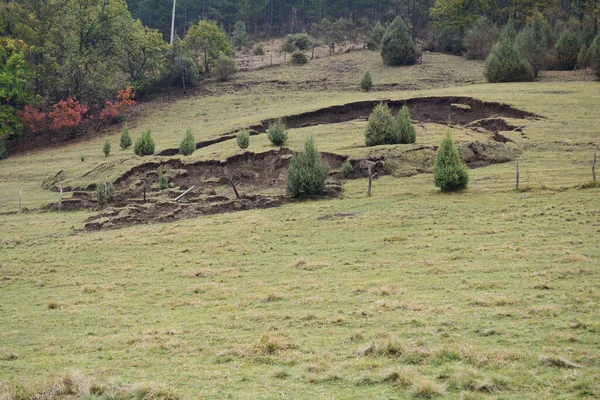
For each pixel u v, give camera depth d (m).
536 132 42.41
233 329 13.72
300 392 9.58
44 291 19.72
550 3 101.06
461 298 14.38
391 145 39.59
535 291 14.45
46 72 78.44
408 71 82.25
